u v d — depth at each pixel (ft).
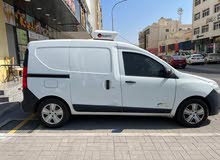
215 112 18.15
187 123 17.87
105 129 17.49
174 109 17.88
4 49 36.32
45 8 46.60
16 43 43.93
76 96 17.53
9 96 24.98
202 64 106.22
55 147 14.23
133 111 17.76
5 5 38.50
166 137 15.80
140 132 16.84
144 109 17.74
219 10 133.08
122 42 18.03
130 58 17.69
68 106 17.85
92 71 17.46
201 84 17.83
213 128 17.76
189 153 13.38
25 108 17.67
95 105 17.63
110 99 17.60
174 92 17.65
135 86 17.49
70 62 17.47
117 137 15.83
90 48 17.56
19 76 38.17
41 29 64.08
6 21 38.73
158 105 17.75
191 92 17.65
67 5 45.44
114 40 18.85
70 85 17.43
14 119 20.13
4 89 27.91
